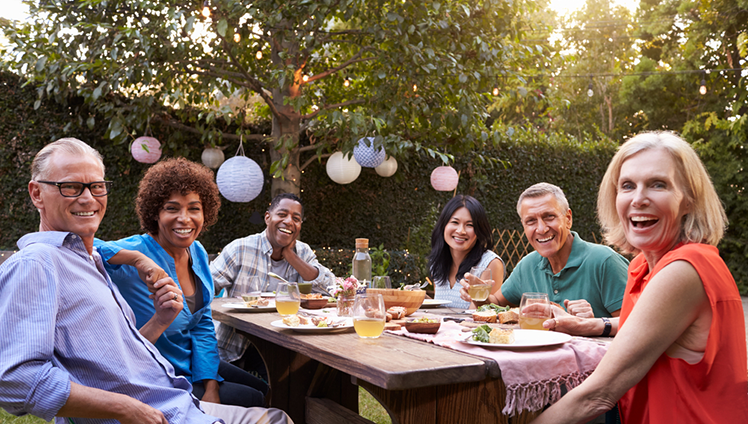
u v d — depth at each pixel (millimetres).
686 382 1360
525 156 8695
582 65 18391
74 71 5016
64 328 1340
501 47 5863
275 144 6062
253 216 6266
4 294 1266
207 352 2248
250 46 6254
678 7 14266
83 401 1238
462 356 1499
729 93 13211
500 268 3178
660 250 1495
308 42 5094
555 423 1437
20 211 5781
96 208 1534
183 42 5180
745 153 12578
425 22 5297
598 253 2381
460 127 5977
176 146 6020
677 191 1437
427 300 2951
